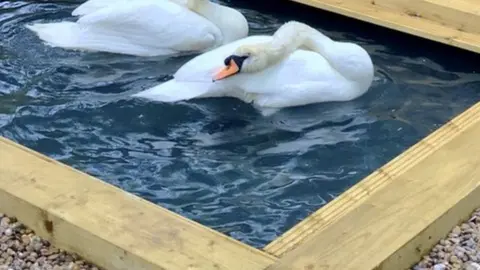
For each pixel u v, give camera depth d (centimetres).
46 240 358
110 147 434
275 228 377
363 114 470
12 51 517
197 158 428
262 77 471
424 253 353
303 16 590
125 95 477
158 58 519
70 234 347
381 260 329
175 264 323
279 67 473
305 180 413
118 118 457
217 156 430
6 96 474
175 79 480
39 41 527
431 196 368
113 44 520
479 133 420
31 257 346
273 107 472
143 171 416
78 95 476
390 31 562
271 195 401
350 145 442
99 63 509
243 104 475
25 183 368
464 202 369
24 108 464
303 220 366
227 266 324
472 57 534
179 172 417
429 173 385
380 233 344
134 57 518
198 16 524
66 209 352
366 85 486
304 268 324
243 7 601
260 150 436
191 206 392
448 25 555
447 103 486
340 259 329
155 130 449
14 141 435
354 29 573
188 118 460
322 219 361
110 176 412
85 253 346
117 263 336
